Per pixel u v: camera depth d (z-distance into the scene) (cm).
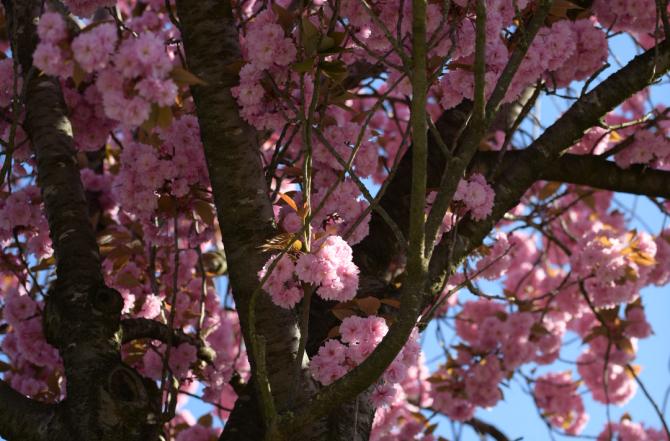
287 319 308
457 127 444
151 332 371
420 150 243
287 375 302
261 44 305
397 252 410
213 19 336
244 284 310
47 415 314
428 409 653
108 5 352
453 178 261
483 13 260
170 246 448
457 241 386
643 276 574
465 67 335
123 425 307
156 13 558
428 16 322
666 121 481
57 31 251
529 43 278
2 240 401
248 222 315
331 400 261
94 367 316
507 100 362
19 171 408
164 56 246
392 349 255
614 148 444
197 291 495
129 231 465
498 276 516
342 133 334
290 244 267
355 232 332
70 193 359
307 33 303
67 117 380
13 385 456
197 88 328
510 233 542
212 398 443
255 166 321
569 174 447
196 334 440
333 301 370
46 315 332
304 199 279
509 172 411
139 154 350
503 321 606
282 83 319
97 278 337
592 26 407
